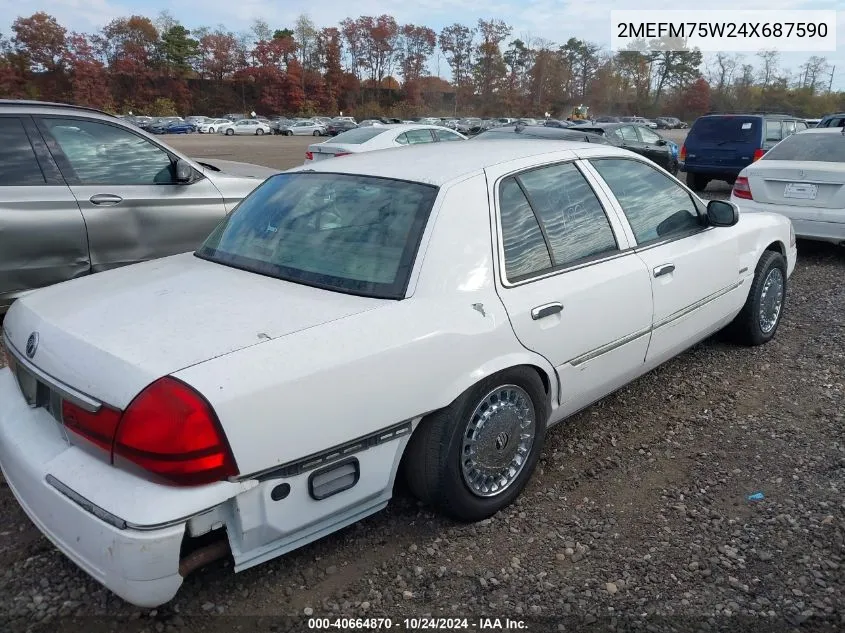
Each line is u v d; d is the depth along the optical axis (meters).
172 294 2.81
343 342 2.49
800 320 5.89
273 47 97.38
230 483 2.25
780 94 97.44
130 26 94.00
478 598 2.63
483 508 3.04
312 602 2.61
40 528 2.48
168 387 2.17
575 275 3.33
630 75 106.00
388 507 3.19
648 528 3.05
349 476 2.57
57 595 2.62
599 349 3.47
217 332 2.45
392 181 3.19
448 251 2.88
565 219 3.42
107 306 2.72
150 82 94.00
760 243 4.90
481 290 2.93
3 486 3.36
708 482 3.41
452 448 2.83
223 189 6.01
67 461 2.37
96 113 5.42
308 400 2.38
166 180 5.71
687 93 100.12
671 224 4.11
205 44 97.88
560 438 3.88
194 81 97.69
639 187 3.98
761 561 2.81
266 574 2.75
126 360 2.29
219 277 3.00
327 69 102.81
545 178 3.42
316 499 2.48
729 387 4.52
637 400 4.36
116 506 2.19
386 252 2.89
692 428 3.98
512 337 2.98
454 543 2.95
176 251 5.77
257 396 2.26
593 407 4.27
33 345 2.60
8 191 4.89
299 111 97.62
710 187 15.67
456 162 3.27
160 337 2.42
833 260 8.27
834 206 7.73
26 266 5.01
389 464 2.70
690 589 2.66
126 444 2.19
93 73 87.62
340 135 14.12
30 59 86.94
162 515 2.15
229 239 3.38
